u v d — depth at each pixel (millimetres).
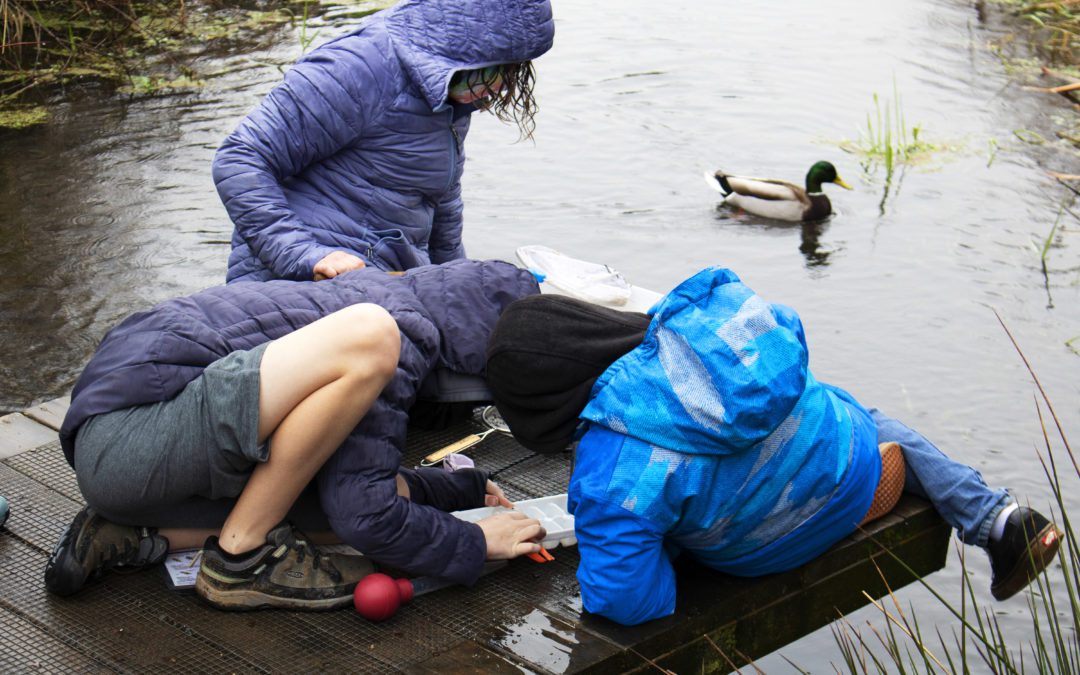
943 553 3473
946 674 3064
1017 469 4906
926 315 6184
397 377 2826
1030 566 3158
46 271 6094
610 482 2742
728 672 3043
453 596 2936
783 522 2932
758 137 8328
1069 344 5891
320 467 2760
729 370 2689
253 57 9211
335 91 3854
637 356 2789
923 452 3322
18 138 7719
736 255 6859
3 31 8812
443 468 3488
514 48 3898
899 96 9031
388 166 4023
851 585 3260
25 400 5012
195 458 2668
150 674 2605
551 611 2895
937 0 11180
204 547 2816
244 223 3863
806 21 10602
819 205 7273
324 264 3760
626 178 7707
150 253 6336
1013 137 8406
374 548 2773
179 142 7738
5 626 2752
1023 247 6930
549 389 2818
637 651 2799
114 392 2723
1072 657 3154
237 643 2717
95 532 2811
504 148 8031
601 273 4496
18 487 3354
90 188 7051
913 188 7668
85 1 9477
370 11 10297
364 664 2668
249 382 2613
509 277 3307
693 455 2740
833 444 2959
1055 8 10781
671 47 9891
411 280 3283
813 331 6031
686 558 3162
